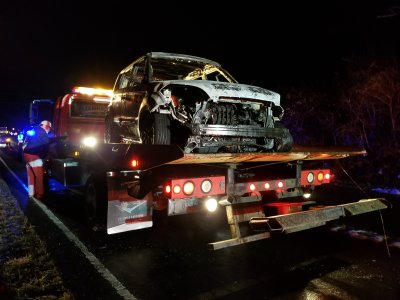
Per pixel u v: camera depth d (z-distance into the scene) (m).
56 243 5.28
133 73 7.03
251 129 5.32
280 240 5.50
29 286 3.82
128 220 5.18
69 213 7.04
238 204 4.77
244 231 5.37
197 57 7.11
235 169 5.07
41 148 8.62
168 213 4.51
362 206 5.01
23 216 6.64
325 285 3.93
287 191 5.55
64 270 4.30
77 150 6.98
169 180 4.40
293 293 3.75
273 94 6.00
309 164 6.20
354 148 6.50
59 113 9.66
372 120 12.11
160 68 7.48
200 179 4.52
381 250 5.02
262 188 5.07
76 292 3.73
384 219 6.65
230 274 4.25
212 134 5.03
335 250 5.04
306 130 14.30
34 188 8.65
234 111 5.70
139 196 5.04
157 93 5.56
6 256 4.69
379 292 3.76
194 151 5.30
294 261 4.64
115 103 7.43
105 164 5.54
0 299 3.54
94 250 5.04
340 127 12.40
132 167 4.81
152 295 3.71
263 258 4.76
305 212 4.37
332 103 13.34
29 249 4.93
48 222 6.36
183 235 5.75
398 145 11.17
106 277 4.13
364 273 4.25
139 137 6.25
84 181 6.61
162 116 5.58
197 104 5.32
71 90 9.71
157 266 4.49
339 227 6.12
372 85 11.41
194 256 4.84
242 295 3.72
